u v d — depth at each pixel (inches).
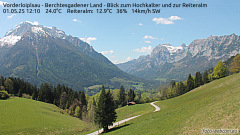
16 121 2878.9
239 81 2987.2
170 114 2156.7
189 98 3528.5
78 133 2844.5
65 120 3678.6
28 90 6663.4
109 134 2142.0
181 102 3417.8
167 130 1471.5
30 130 2566.4
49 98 6284.5
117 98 6707.7
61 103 5826.8
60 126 3051.2
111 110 2495.1
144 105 5024.6
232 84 3090.6
